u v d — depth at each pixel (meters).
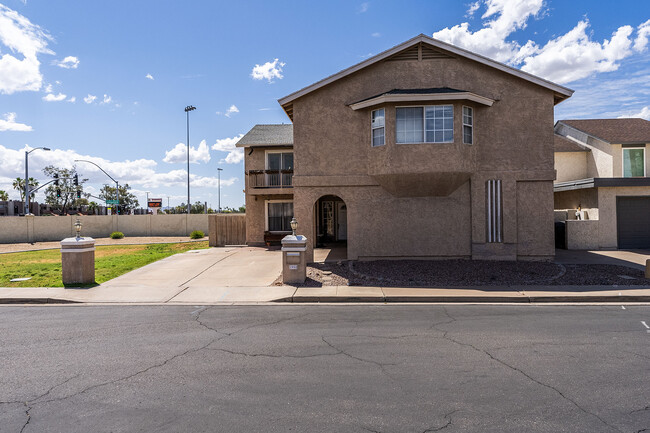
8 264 15.73
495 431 3.64
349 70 13.67
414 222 13.83
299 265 10.80
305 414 3.97
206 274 12.37
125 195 75.88
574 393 4.40
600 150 19.94
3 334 6.74
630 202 17.25
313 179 13.95
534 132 13.61
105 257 17.42
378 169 13.23
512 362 5.32
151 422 3.84
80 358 5.58
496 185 13.63
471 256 13.75
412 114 12.96
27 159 32.59
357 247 13.93
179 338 6.47
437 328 6.95
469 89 13.67
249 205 21.59
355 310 8.36
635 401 4.21
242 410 4.06
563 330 6.77
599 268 12.52
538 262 13.16
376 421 3.82
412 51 13.77
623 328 6.88
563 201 20.47
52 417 3.95
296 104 14.13
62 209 62.56
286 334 6.65
